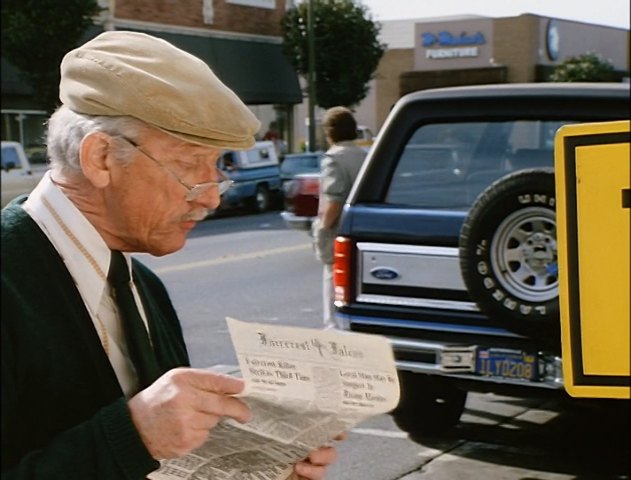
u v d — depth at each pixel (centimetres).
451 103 477
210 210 169
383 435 512
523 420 543
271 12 3020
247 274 1125
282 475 168
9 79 2238
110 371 158
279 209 2191
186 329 802
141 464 144
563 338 143
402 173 480
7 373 145
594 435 512
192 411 145
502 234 414
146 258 1275
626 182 139
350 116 625
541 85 470
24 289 151
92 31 2459
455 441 504
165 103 154
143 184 159
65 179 163
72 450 143
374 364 144
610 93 448
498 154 473
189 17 2762
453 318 444
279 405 152
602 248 140
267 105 3055
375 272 464
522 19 3703
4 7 1984
